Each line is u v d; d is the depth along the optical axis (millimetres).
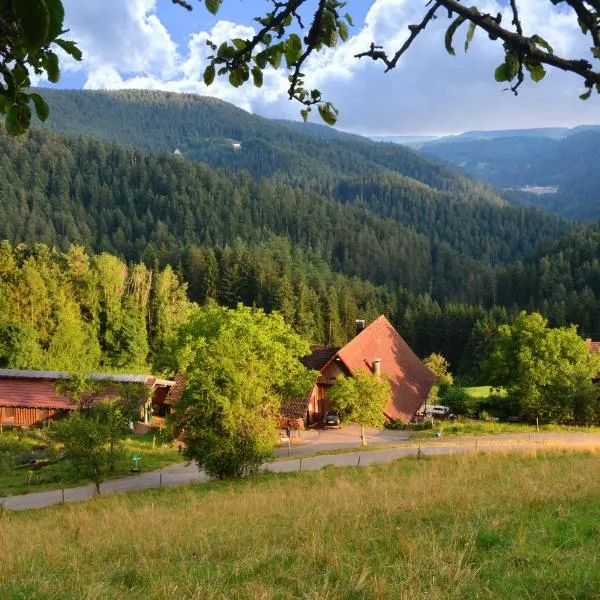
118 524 13164
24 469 31719
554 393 43031
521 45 1795
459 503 11148
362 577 6160
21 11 1187
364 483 18266
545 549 7176
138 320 74125
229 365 24719
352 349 46344
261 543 9062
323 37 2277
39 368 63531
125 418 30984
